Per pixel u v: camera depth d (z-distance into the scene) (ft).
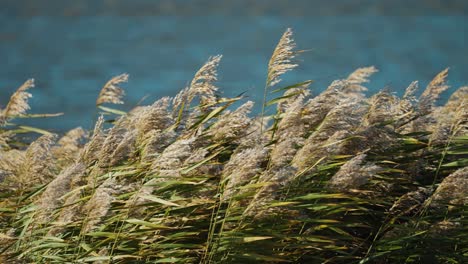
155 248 44.73
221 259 43.86
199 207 45.70
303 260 45.93
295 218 44.78
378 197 49.14
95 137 49.03
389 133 50.03
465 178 44.68
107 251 44.01
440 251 46.55
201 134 50.03
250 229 44.06
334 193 46.32
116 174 47.11
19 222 47.57
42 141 50.42
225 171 44.24
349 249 47.85
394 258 47.11
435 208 47.80
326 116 46.37
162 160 43.62
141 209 44.37
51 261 44.09
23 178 49.37
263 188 42.04
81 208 44.24
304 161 44.91
